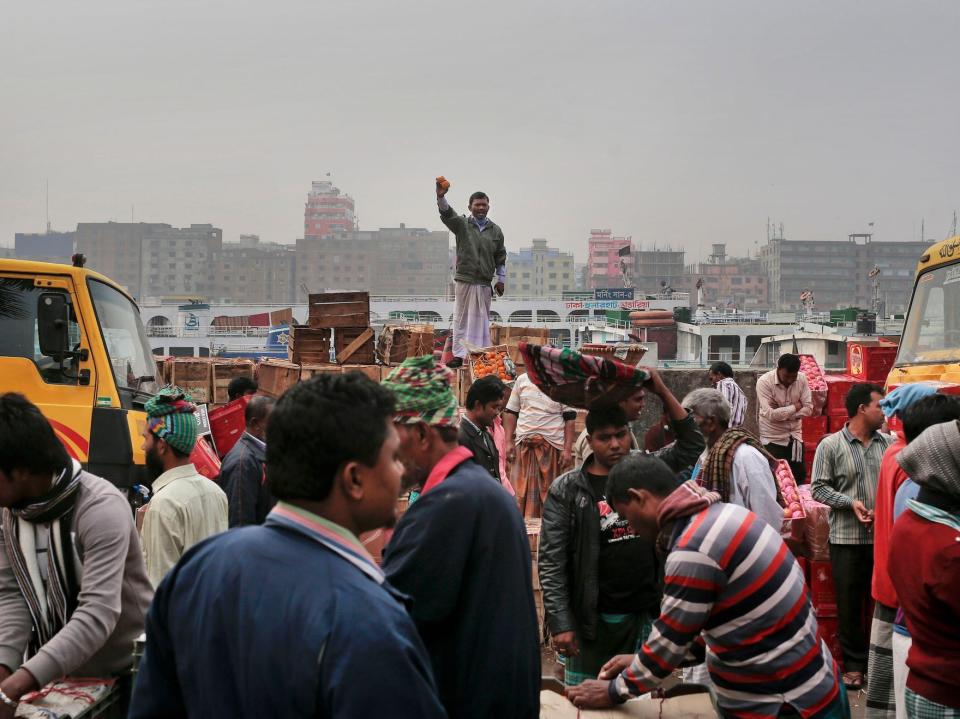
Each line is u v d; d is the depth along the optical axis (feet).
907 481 14.83
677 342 174.81
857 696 20.51
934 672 11.15
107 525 12.09
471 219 39.96
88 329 27.58
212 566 7.02
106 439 27.07
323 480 7.04
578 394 15.20
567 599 15.67
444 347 40.14
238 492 18.71
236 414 26.94
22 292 27.53
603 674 12.35
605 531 15.78
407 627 6.70
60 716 11.19
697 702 12.33
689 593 11.02
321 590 6.64
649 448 27.89
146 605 12.89
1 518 12.23
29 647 12.44
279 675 6.43
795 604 11.18
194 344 217.36
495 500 10.54
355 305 37.09
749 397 42.19
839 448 21.26
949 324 25.66
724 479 17.12
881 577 16.34
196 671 6.81
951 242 26.21
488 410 21.99
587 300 247.91
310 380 7.35
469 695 10.17
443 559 10.20
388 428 7.34
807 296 178.29
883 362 33.55
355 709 6.24
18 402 11.90
